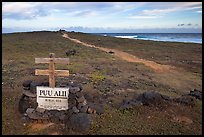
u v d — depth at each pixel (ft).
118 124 31.73
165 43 212.23
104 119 32.65
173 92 53.88
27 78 56.39
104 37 248.32
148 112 35.32
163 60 113.70
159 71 85.30
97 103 38.22
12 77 58.29
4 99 40.52
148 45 192.34
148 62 104.17
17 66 78.13
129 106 36.19
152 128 31.19
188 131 30.81
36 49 136.36
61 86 35.32
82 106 33.65
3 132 29.68
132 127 31.19
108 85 52.95
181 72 86.22
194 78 75.87
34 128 30.71
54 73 33.27
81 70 73.36
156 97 37.50
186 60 116.16
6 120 32.96
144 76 71.72
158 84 61.05
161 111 35.83
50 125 31.12
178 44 206.80
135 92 47.80
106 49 155.94
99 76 60.03
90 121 30.71
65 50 135.13
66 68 74.74
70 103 33.73
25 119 32.68
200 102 41.09
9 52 120.57
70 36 243.60
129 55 128.16
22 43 161.48
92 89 47.34
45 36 231.09
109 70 77.25
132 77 67.46
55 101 33.45
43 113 32.83
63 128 30.35
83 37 236.63
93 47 159.94
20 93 43.34
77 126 29.78
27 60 95.04
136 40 232.32
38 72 33.55
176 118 34.27
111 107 37.40
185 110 36.65
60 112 33.04
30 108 34.17
